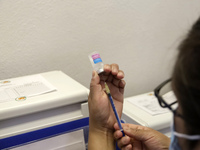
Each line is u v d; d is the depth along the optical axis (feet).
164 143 2.04
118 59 4.21
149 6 4.17
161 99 1.32
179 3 4.41
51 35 3.59
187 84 0.91
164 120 3.03
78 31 3.76
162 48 4.53
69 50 3.78
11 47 3.37
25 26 3.38
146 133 2.07
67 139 2.04
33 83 2.77
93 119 2.02
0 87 2.63
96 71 2.04
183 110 0.98
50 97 2.32
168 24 4.44
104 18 3.88
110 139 2.07
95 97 1.94
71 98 2.38
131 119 3.20
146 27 4.27
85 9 3.70
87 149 2.21
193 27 1.01
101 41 3.97
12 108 2.10
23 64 3.51
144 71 4.53
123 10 3.99
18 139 1.97
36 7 3.38
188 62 0.91
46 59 3.65
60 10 3.54
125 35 4.14
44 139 1.94
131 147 2.01
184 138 1.09
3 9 3.20
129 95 4.53
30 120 2.24
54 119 2.36
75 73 3.93
